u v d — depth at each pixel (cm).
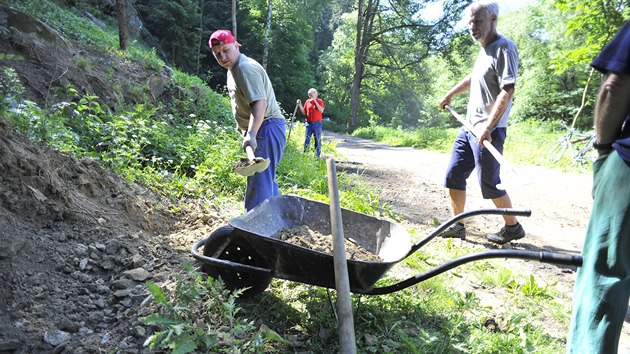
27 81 792
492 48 569
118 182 546
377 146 2239
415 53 4134
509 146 1848
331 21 5500
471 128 571
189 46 3516
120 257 396
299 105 1299
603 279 257
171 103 1110
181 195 634
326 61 5234
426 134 2325
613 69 244
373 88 4994
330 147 1633
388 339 342
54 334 312
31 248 374
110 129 722
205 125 907
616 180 252
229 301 318
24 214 399
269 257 338
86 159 515
